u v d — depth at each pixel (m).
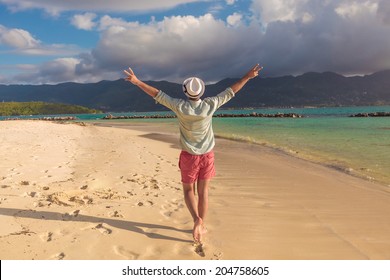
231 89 4.15
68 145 13.87
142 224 4.66
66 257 3.64
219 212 5.42
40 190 6.10
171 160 11.09
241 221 5.00
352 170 9.65
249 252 3.96
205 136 4.21
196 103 4.05
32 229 4.30
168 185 7.12
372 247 4.16
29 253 3.68
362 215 5.41
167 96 4.08
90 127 33.22
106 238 4.13
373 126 31.94
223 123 42.50
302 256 3.90
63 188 6.31
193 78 4.07
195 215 4.16
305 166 10.34
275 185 7.56
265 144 16.98
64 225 4.47
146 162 10.22
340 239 4.40
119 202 5.65
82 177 7.38
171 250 3.92
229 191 6.91
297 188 7.29
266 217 5.23
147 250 3.90
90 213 4.97
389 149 14.29
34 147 12.15
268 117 67.19
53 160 9.50
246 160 11.51
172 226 4.66
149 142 18.14
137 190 6.55
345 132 24.53
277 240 4.32
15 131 20.67
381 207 5.89
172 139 21.02
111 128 33.44
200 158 4.19
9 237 4.02
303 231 4.66
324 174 9.02
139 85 4.04
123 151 12.76
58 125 32.53
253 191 6.95
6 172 7.43
